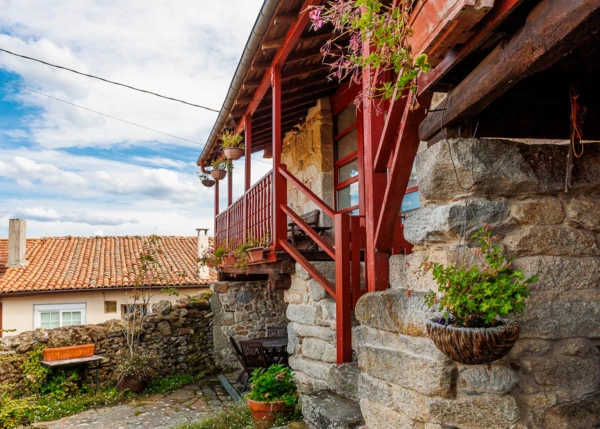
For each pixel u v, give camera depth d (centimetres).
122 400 782
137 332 902
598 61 188
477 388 208
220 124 787
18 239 1406
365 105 320
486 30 156
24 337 823
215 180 1063
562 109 223
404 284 264
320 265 492
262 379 484
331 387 367
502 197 220
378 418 264
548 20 135
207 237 1641
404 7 190
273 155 530
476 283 198
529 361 209
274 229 520
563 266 217
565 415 208
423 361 225
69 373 828
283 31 480
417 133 251
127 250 1597
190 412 707
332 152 712
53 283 1300
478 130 216
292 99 678
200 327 984
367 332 282
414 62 185
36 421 675
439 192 225
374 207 309
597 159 225
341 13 222
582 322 214
